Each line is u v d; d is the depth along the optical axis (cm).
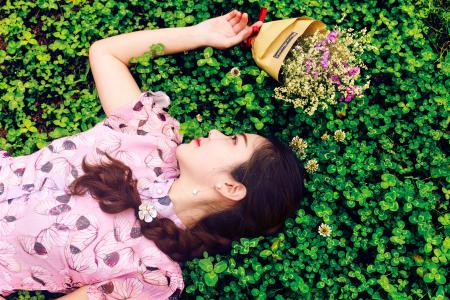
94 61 264
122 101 253
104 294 223
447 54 305
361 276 280
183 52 308
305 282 291
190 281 289
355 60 294
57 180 229
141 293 225
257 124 298
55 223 219
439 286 273
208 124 302
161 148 248
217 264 259
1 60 305
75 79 322
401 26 315
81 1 314
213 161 217
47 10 322
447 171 293
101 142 242
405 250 282
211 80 307
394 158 302
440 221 283
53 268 225
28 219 221
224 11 321
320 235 289
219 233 235
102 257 219
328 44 279
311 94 288
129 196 227
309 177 300
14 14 312
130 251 223
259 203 221
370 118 305
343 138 298
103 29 313
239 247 269
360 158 297
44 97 318
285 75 285
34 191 228
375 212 284
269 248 287
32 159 241
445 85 303
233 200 221
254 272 286
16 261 227
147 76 302
